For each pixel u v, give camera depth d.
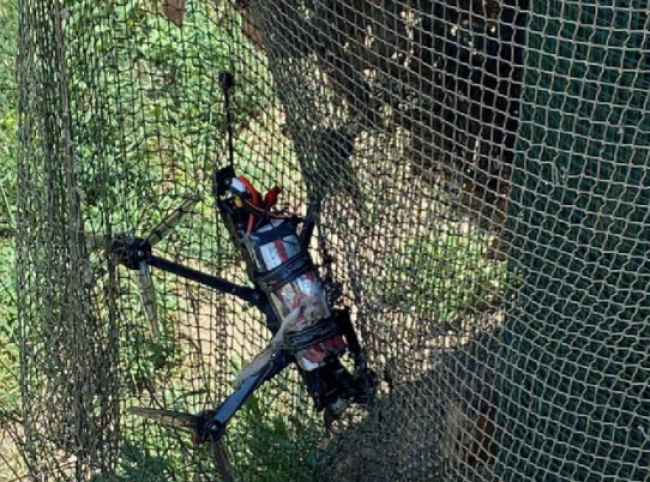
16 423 2.79
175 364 2.66
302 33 2.10
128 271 2.62
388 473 2.35
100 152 2.33
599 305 1.84
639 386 1.86
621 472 1.95
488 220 1.96
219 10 2.43
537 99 1.80
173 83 2.50
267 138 2.60
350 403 2.31
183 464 2.60
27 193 2.28
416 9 1.85
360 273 2.21
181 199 2.59
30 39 2.14
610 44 1.68
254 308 2.70
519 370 1.96
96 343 2.35
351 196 2.18
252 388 2.29
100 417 2.40
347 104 2.11
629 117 1.71
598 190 1.77
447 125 1.97
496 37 1.88
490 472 2.06
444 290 2.07
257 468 2.59
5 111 3.62
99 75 2.31
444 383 2.11
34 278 2.38
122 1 2.38
